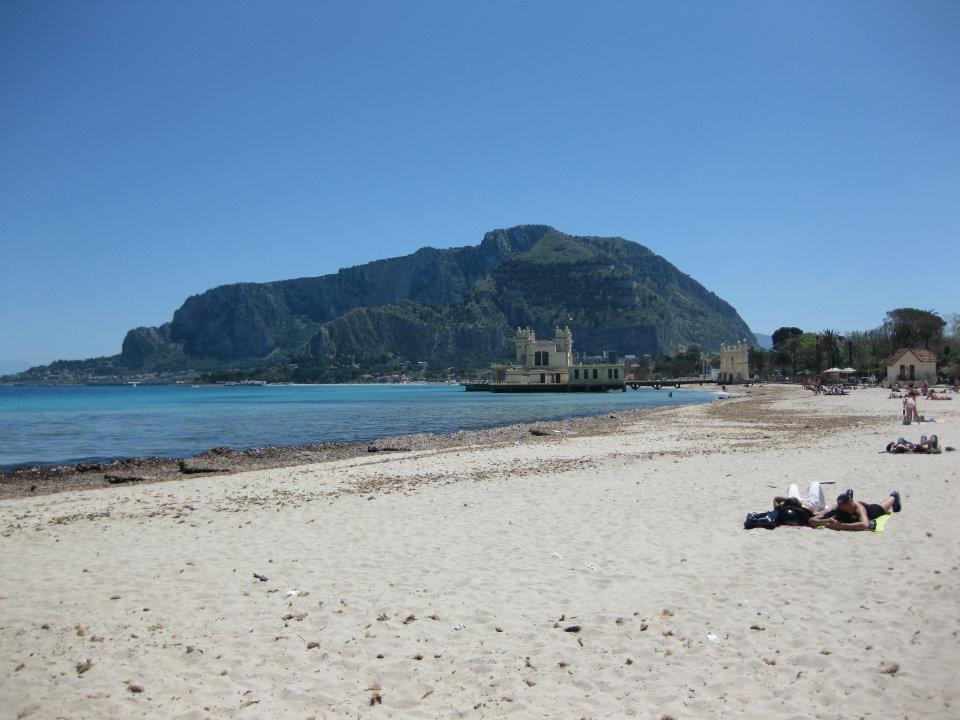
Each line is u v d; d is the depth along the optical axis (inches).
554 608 375.6
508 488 797.9
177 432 2185.0
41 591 424.2
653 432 1627.7
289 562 477.7
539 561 466.3
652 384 7647.6
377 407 3951.8
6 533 621.3
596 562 458.3
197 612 380.2
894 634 320.5
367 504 719.1
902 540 478.6
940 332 5816.9
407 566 462.0
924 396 2989.7
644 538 519.8
